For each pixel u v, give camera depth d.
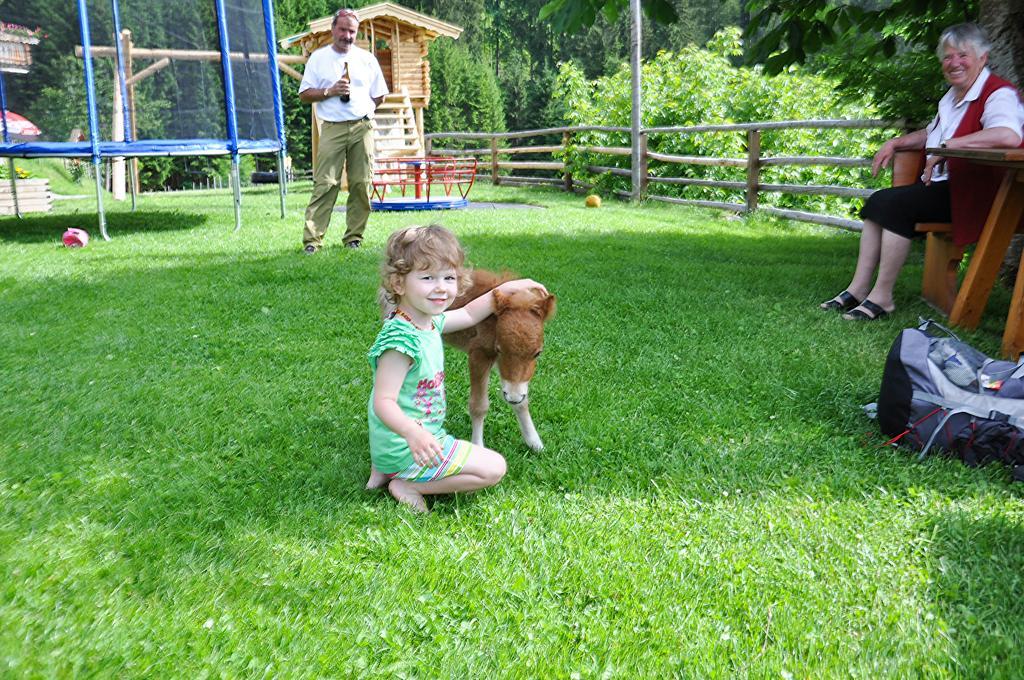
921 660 2.04
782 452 3.28
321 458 3.14
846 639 2.11
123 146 9.26
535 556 2.47
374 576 2.32
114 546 2.43
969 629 2.16
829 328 5.13
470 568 2.39
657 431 3.46
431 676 1.94
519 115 49.16
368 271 6.65
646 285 6.27
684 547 2.54
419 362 2.71
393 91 19.91
